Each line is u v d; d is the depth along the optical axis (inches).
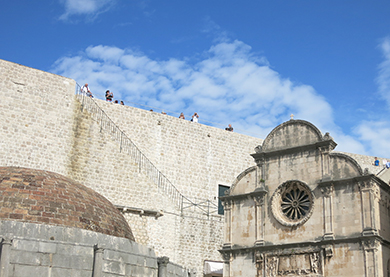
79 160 1855.3
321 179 1572.3
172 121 2158.0
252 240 1652.3
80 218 934.4
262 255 1605.6
